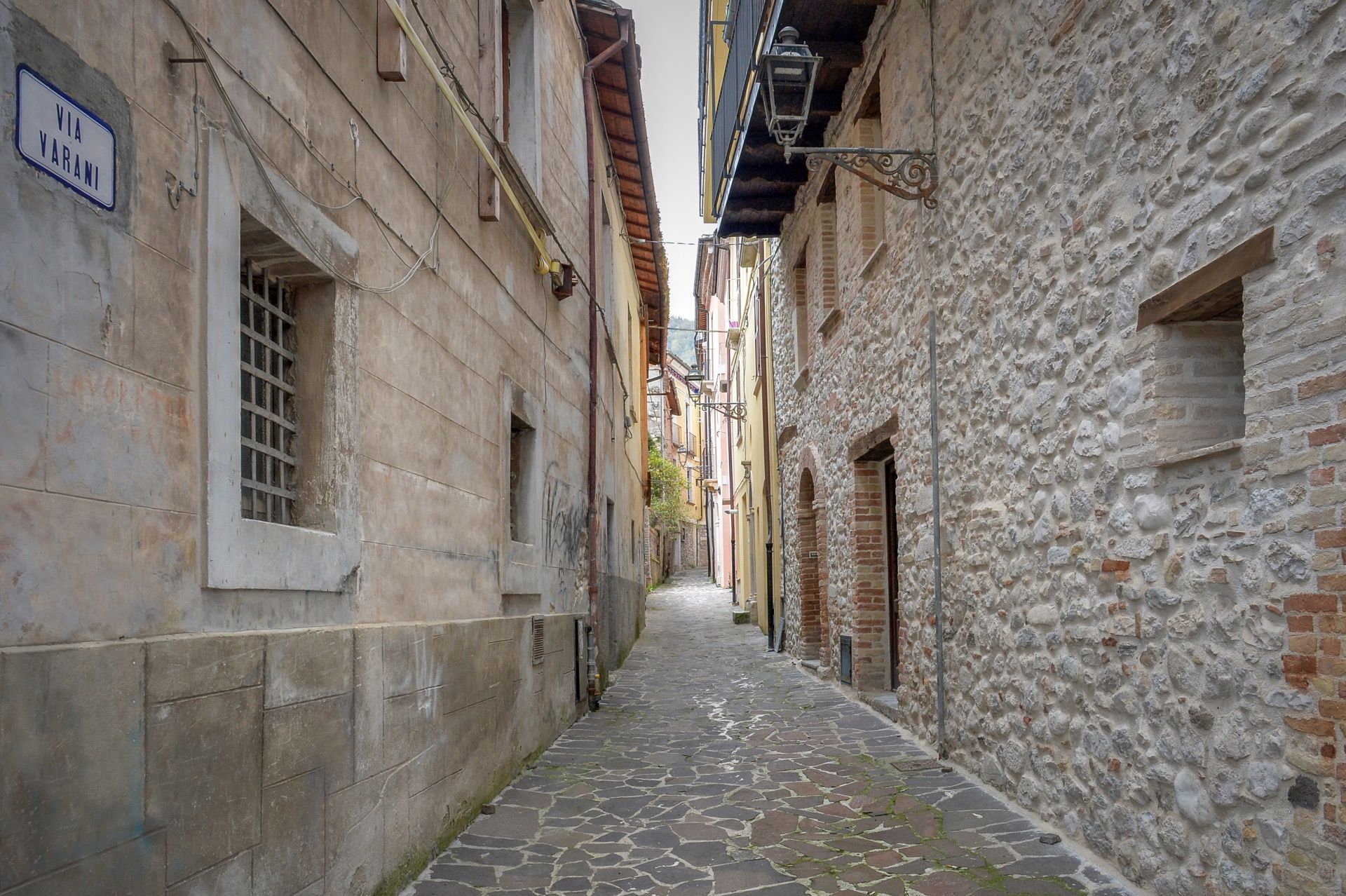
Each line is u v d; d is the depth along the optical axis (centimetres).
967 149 556
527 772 597
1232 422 348
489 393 544
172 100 239
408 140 418
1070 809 428
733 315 2522
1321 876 264
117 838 202
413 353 416
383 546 373
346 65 351
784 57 588
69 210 198
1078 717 421
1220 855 313
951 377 588
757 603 1883
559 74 801
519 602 608
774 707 860
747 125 884
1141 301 363
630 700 932
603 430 1095
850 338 893
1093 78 401
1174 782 342
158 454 227
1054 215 441
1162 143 347
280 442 320
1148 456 357
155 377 227
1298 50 274
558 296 753
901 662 721
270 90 290
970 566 558
